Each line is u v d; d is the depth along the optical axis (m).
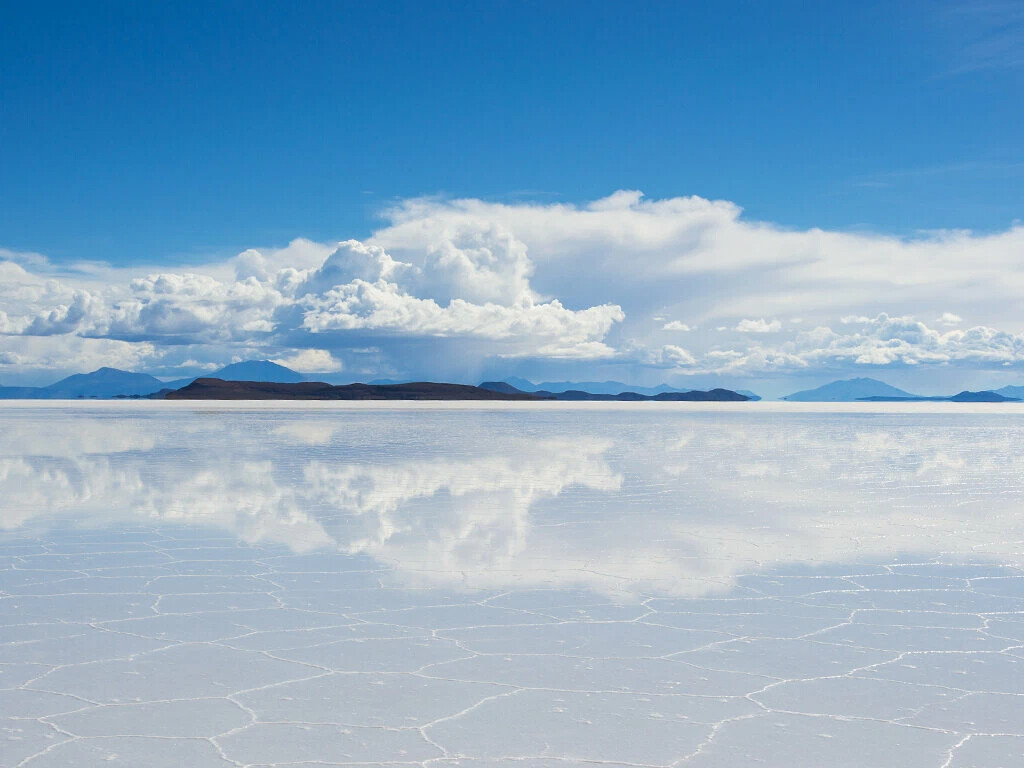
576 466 15.55
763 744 3.33
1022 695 3.90
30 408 68.00
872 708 3.73
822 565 6.82
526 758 3.19
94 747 3.27
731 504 10.38
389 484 12.43
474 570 6.61
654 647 4.64
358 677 4.11
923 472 14.79
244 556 7.15
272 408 71.25
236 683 4.02
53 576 6.38
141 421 38.47
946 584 6.18
